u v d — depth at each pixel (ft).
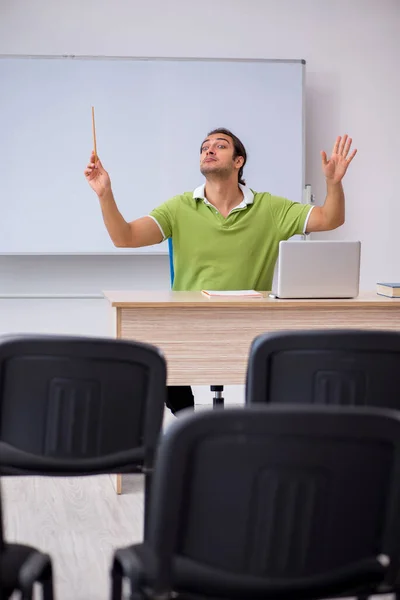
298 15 20.67
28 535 11.12
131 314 12.72
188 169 20.33
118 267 20.88
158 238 15.12
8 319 20.68
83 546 10.71
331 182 14.70
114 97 19.99
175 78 20.13
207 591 5.24
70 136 19.92
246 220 15.14
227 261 15.11
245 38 20.53
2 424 7.39
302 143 20.51
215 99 20.27
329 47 20.81
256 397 7.39
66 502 12.69
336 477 5.15
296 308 13.02
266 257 15.28
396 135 21.18
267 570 5.25
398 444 5.07
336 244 12.97
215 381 12.92
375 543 5.40
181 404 14.89
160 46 20.27
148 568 5.23
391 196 21.30
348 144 14.65
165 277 21.06
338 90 20.93
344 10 20.81
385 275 21.48
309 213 15.02
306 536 5.23
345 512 5.25
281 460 5.05
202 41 20.39
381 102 21.09
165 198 20.31
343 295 13.10
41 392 7.29
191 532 5.17
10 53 19.80
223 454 5.02
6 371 7.23
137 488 13.53
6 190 19.85
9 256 20.53
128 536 11.12
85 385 7.28
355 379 7.41
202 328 12.86
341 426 4.97
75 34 19.99
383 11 20.93
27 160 19.85
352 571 5.44
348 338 7.30
